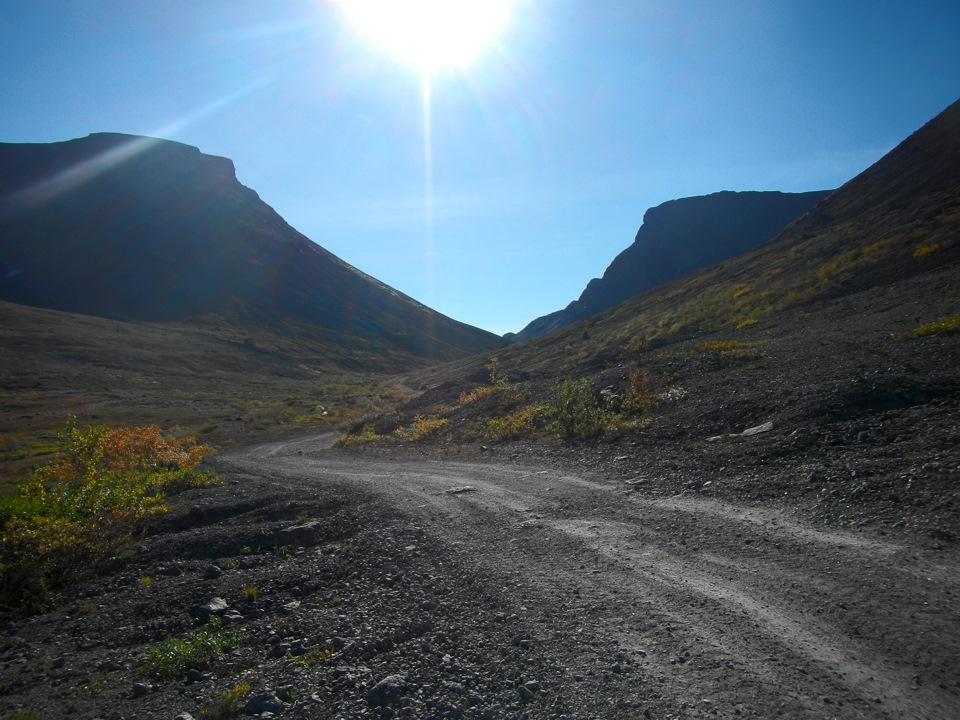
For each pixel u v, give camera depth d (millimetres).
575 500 9922
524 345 76250
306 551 9484
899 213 40875
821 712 3963
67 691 5941
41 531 9734
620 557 7082
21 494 12617
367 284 195875
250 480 16672
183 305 132625
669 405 15977
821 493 7770
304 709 4875
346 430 35531
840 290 31469
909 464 7809
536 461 14086
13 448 37281
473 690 4805
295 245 183750
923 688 4074
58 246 138625
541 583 6633
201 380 85938
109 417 52844
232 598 7777
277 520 11391
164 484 15945
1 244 135250
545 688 4648
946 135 50062
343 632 6262
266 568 8898
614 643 5152
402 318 181000
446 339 178375
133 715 5203
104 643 7078
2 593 8773
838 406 10789
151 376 82438
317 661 5742
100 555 9953
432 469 15266
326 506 11750
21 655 7055
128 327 109000
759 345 21656
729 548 6867
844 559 6031
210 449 28953
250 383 88562
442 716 4492
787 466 9086
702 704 4180
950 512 6379
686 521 7969
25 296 121438
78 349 86688
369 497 12117
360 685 5113
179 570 9211
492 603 6328
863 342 17188
